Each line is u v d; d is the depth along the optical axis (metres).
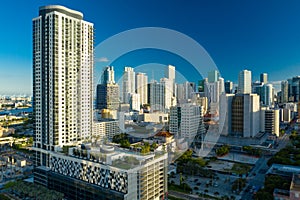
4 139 158.75
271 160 98.00
